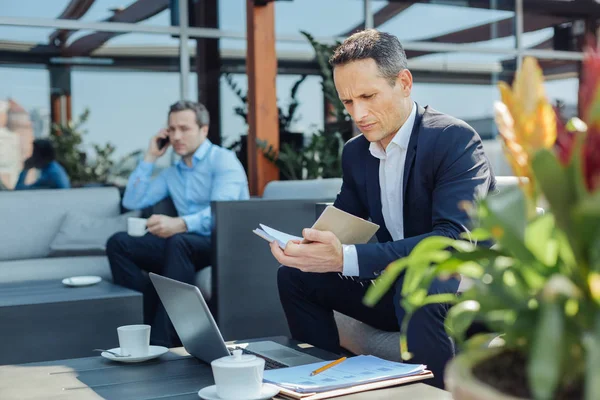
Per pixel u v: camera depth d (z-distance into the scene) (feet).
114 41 18.81
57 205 13.43
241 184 12.11
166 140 13.24
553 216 1.90
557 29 22.54
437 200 6.30
